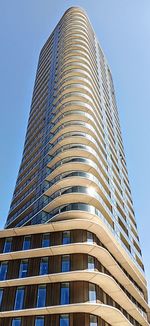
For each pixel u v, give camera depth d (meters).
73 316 27.08
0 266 32.75
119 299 34.34
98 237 34.31
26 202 45.94
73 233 32.41
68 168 40.09
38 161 50.16
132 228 52.09
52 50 75.50
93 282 29.80
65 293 28.33
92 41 75.81
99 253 31.11
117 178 53.53
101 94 64.81
